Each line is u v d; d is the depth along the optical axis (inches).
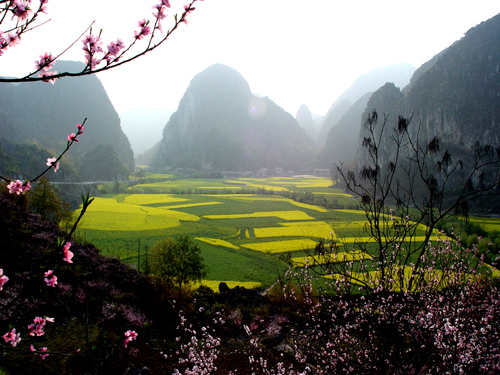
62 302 648.4
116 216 3041.3
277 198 4813.0
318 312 440.8
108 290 827.4
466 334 280.8
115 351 560.1
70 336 542.6
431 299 318.3
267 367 598.9
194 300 852.6
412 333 290.5
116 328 649.0
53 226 1147.9
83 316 643.5
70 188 4387.3
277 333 731.4
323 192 5689.0
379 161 4724.4
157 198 4544.8
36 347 479.5
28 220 999.6
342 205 4033.0
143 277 980.6
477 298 329.7
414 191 2755.9
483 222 2493.8
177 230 2615.7
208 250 2043.6
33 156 4547.2
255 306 987.3
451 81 5216.5
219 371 585.0
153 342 670.5
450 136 4881.9
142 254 1822.1
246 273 1617.9
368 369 297.9
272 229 2787.9
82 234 2249.0
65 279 773.3
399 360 273.1
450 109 4931.1
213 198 4702.3
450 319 299.0
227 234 2571.4
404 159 4276.6
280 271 1646.2
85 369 471.2
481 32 5315.0
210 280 1487.5
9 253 182.4
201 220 3147.1
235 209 3843.5
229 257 1894.7
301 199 4618.6
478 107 4665.4
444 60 5703.7
